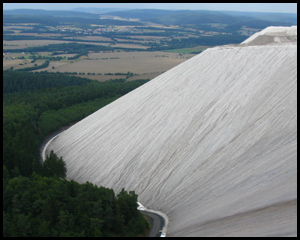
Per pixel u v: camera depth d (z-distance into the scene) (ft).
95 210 127.95
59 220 124.98
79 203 130.00
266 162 141.59
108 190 141.28
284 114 157.69
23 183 142.31
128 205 134.31
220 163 154.92
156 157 175.52
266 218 115.24
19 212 128.36
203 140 169.58
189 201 146.51
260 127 158.61
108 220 127.34
